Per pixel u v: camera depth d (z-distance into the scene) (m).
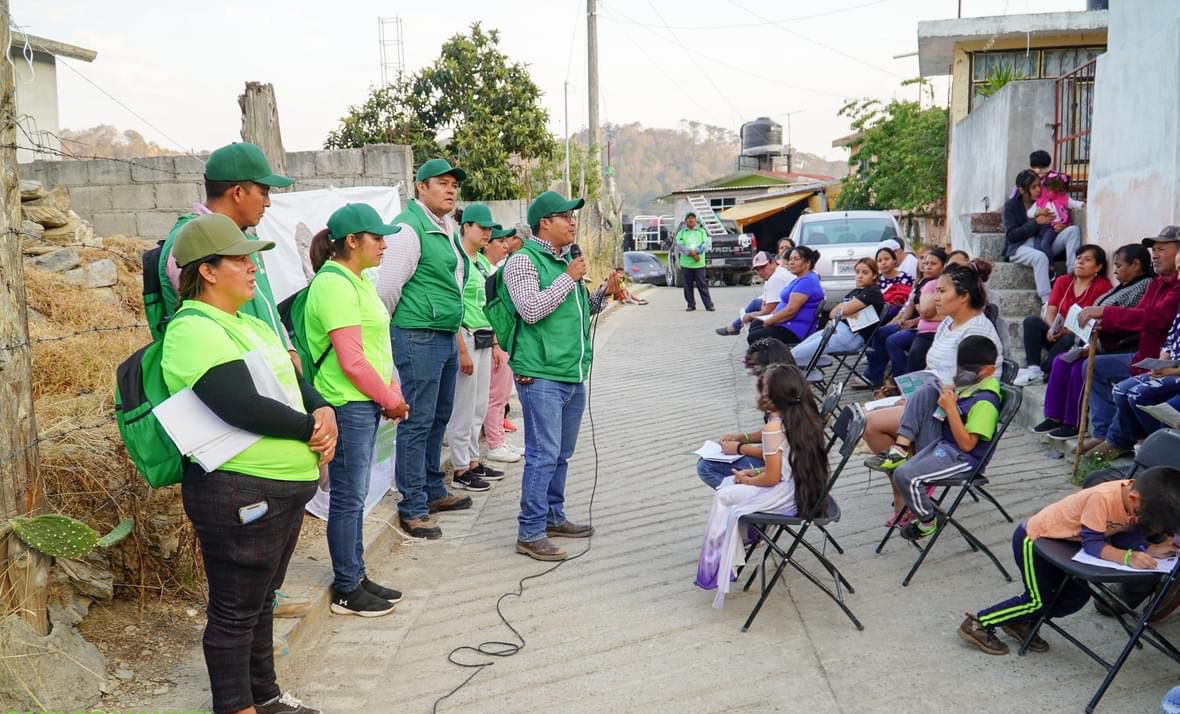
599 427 8.70
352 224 4.23
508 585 4.98
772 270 10.83
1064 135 10.95
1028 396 7.22
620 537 5.68
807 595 4.67
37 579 3.53
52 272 8.21
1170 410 4.59
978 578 4.71
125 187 11.55
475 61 21.09
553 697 3.79
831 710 3.58
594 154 24.05
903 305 9.30
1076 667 3.82
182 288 3.11
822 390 8.98
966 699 3.61
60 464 4.11
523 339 5.26
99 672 3.65
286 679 3.99
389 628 4.51
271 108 6.65
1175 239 5.72
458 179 5.46
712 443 5.23
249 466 3.05
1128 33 7.26
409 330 5.39
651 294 22.62
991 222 9.98
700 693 3.76
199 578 4.47
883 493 6.15
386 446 5.95
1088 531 3.61
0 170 3.36
